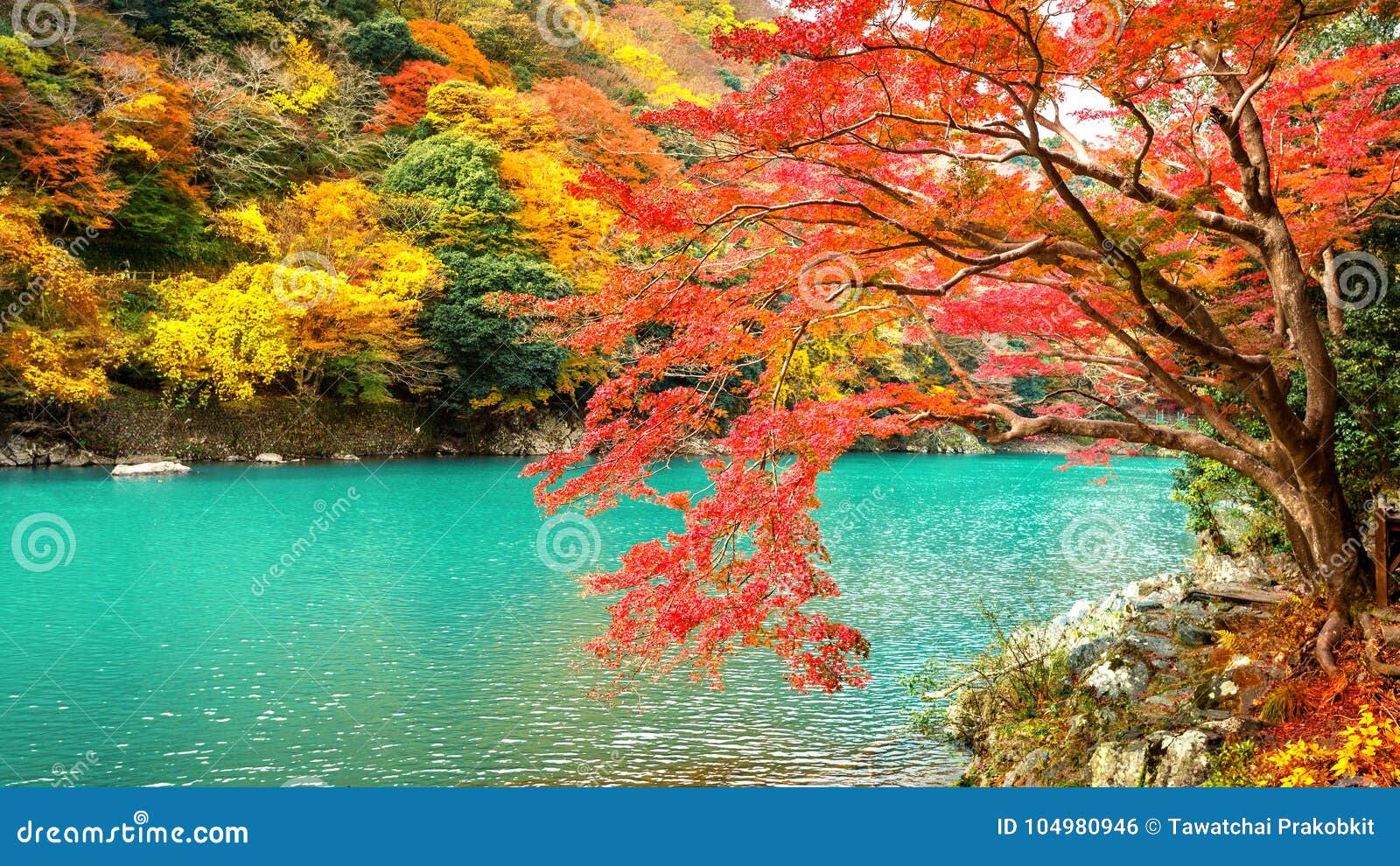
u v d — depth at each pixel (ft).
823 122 23.95
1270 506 45.06
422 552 67.05
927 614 51.11
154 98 115.96
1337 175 34.22
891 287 24.00
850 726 34.30
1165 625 36.52
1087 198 35.65
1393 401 35.14
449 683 38.42
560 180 138.41
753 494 24.29
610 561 65.05
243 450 118.52
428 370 131.13
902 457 177.06
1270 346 32.09
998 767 28.71
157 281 119.96
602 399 26.66
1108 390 47.47
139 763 29.94
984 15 21.89
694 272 25.90
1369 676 25.82
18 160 108.99
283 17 157.69
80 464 104.78
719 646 27.55
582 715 35.09
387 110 155.63
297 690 37.24
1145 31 21.61
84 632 44.83
